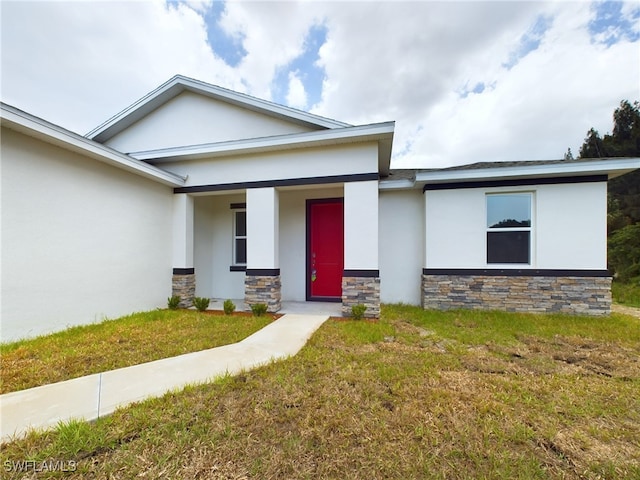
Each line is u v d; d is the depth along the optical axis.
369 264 5.72
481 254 6.35
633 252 10.91
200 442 1.93
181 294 6.82
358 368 3.16
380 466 1.73
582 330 4.74
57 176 4.49
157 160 6.88
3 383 2.75
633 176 14.23
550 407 2.40
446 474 1.68
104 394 2.55
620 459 1.82
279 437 1.99
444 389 2.68
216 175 6.70
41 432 1.99
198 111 7.45
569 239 5.91
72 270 4.70
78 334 4.35
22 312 4.02
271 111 6.54
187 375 2.96
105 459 1.77
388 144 5.97
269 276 6.27
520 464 1.76
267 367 3.16
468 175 6.12
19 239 3.99
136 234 5.95
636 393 2.66
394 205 7.35
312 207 7.70
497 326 5.00
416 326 5.06
